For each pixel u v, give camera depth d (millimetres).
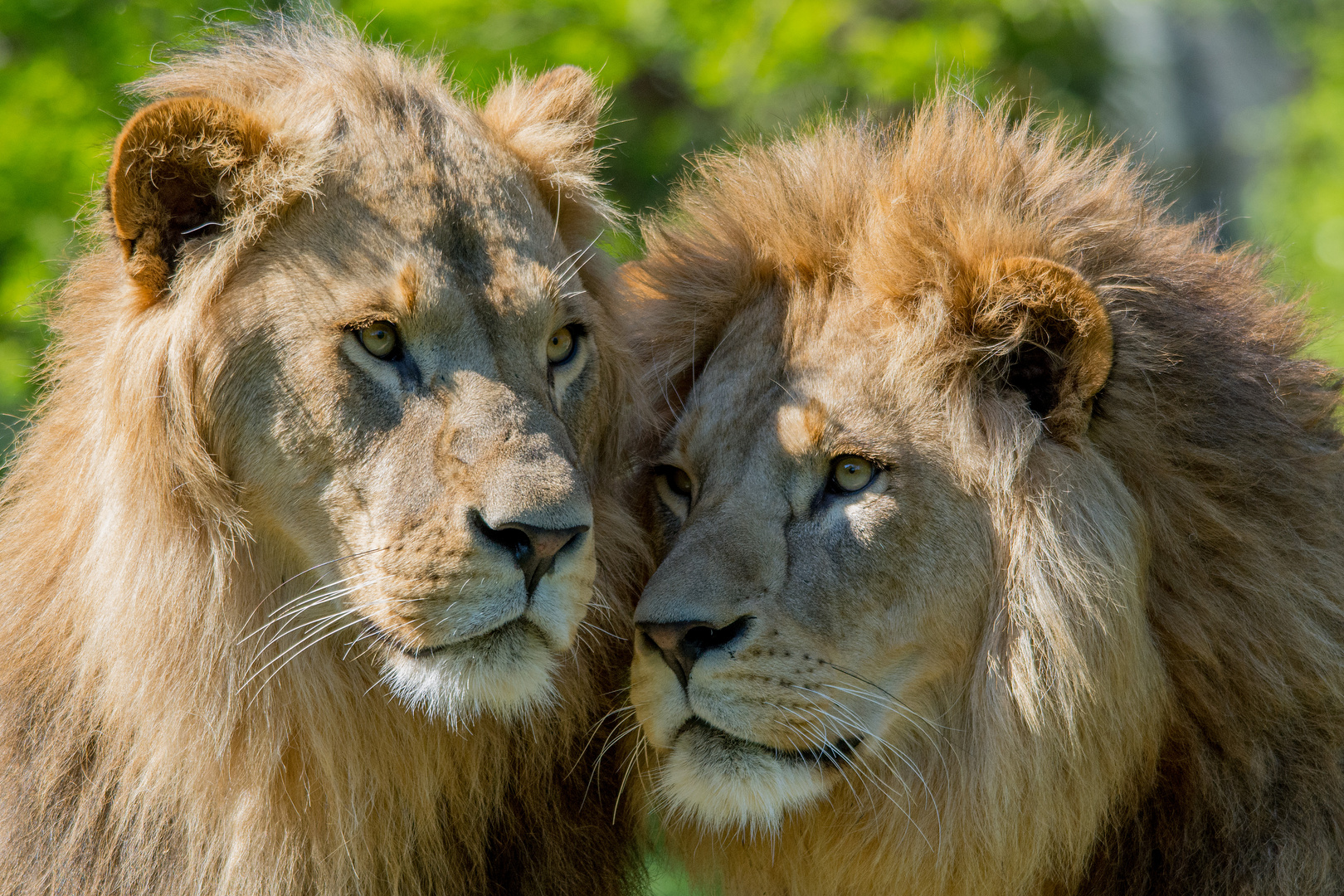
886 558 6742
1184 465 7000
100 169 10961
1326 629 7035
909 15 19391
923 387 6875
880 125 8438
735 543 6738
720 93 17219
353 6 14750
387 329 6477
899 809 7031
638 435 7711
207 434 6605
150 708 6660
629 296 8070
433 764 7012
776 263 7500
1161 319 7156
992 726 6832
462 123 7168
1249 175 38406
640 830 7742
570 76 8125
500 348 6574
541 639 6414
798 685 6621
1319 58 38312
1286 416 7289
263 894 6820
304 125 6762
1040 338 6820
